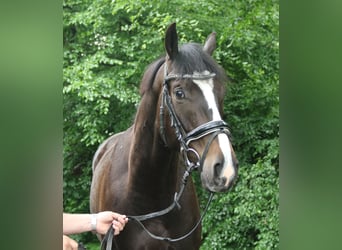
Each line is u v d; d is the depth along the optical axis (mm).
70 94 6266
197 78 2227
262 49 6004
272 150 5383
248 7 5766
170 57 2354
